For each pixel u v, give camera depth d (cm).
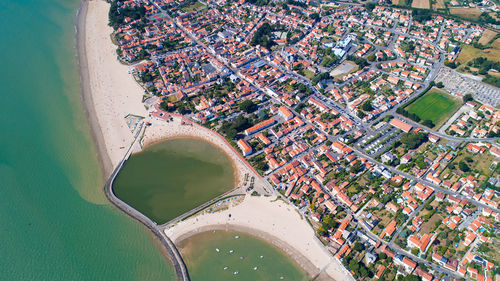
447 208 17512
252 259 16162
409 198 17938
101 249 16750
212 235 17112
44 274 15862
